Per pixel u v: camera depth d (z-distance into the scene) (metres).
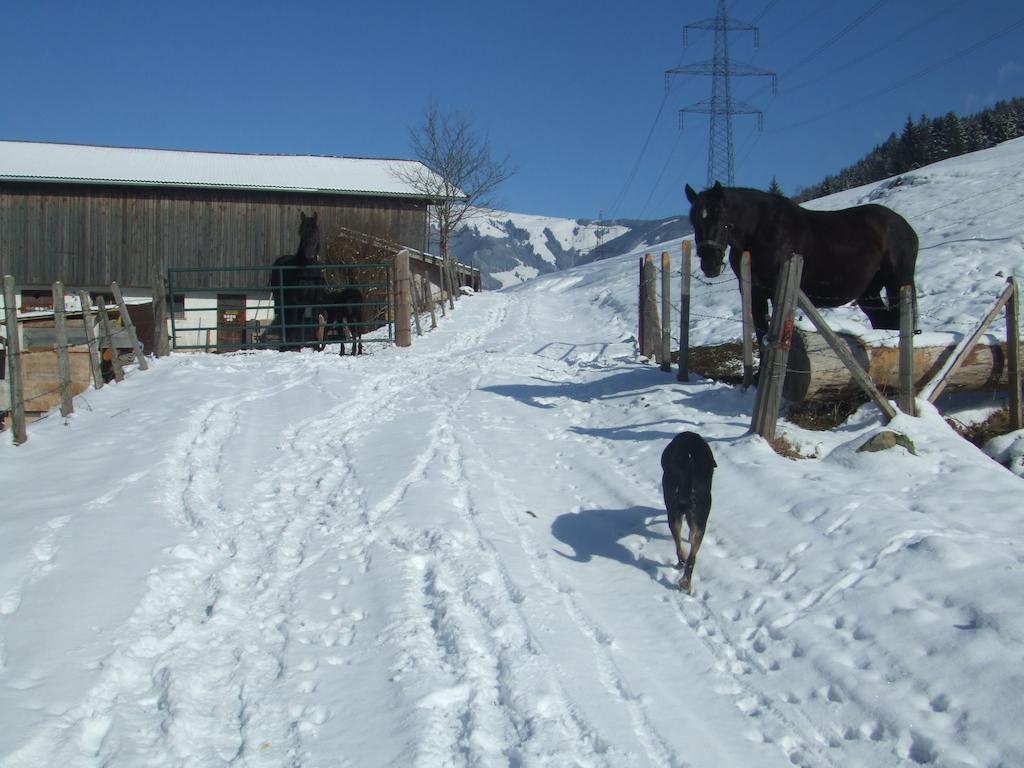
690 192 10.14
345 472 8.81
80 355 13.55
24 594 5.59
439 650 5.03
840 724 4.36
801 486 7.21
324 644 5.21
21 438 10.19
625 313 21.72
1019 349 9.48
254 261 30.02
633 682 4.76
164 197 29.42
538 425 10.48
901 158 90.00
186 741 4.18
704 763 4.04
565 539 6.97
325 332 18.41
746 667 4.98
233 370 14.37
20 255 28.86
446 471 8.55
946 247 18.62
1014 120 84.00
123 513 7.23
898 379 9.09
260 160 34.34
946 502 6.62
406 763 3.93
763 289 10.29
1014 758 3.87
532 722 4.25
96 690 4.51
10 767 3.78
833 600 5.46
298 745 4.16
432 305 22.20
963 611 4.99
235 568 6.29
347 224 30.44
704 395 10.55
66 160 31.05
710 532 6.80
